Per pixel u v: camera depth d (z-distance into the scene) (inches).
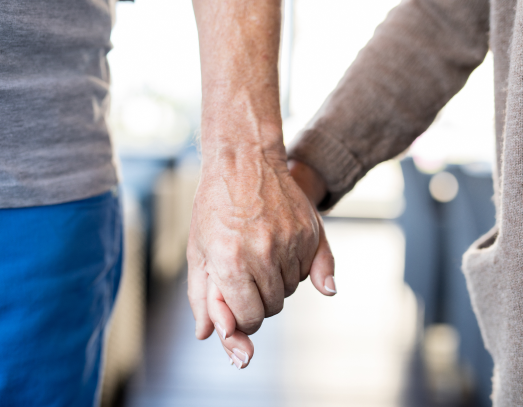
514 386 17.0
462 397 73.9
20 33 18.2
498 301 18.1
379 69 25.3
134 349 84.1
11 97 18.4
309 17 200.7
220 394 74.9
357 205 215.6
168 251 128.0
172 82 177.3
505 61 18.2
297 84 206.2
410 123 25.4
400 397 74.1
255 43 20.1
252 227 17.2
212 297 17.9
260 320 17.7
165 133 179.8
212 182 18.6
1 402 20.6
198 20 20.9
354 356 88.4
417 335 91.0
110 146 24.2
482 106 159.0
